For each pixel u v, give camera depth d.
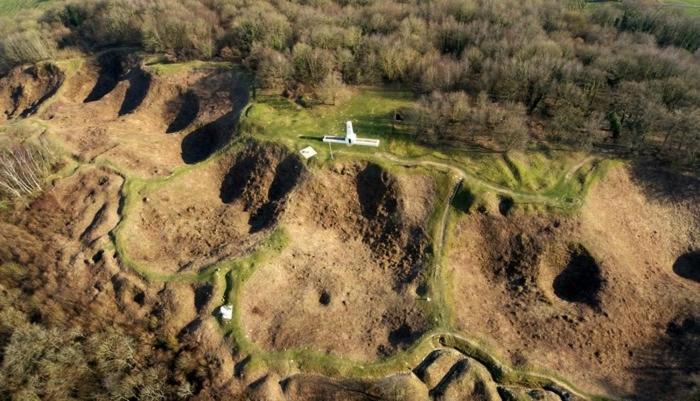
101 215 64.94
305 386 49.41
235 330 52.88
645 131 66.00
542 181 63.78
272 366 50.62
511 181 63.56
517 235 60.06
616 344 52.34
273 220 63.56
